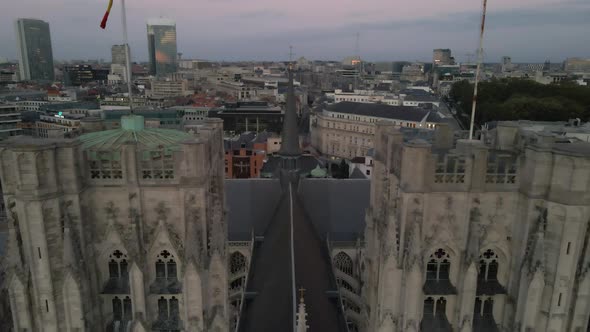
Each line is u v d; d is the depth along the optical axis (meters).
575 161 39.44
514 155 47.69
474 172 42.81
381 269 47.28
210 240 45.16
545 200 41.81
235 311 78.69
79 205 41.38
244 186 108.19
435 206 43.16
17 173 38.66
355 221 104.19
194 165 42.38
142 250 44.16
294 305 52.41
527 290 42.44
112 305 45.78
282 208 93.25
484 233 44.28
